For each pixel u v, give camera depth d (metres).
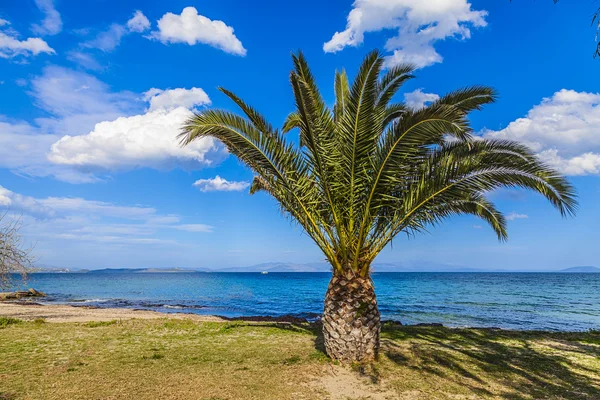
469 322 21.06
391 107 9.48
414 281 90.44
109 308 25.31
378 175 7.48
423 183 7.53
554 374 7.13
